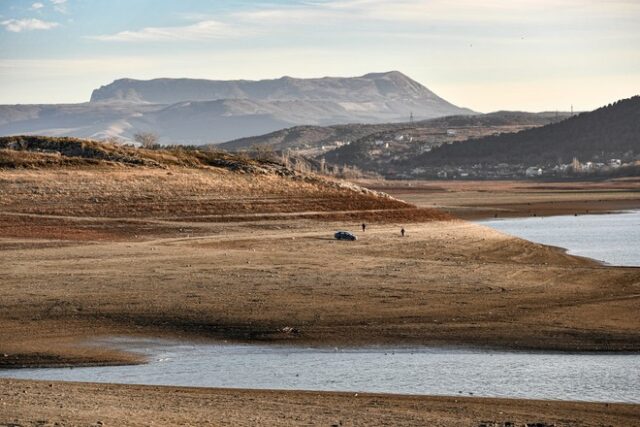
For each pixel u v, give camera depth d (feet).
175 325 176.76
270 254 292.81
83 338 165.37
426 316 185.68
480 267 262.88
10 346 157.17
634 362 146.10
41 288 214.69
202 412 101.71
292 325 176.96
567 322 178.91
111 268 250.16
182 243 315.78
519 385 128.67
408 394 122.52
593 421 105.60
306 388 127.44
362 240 339.16
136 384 128.57
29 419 89.56
